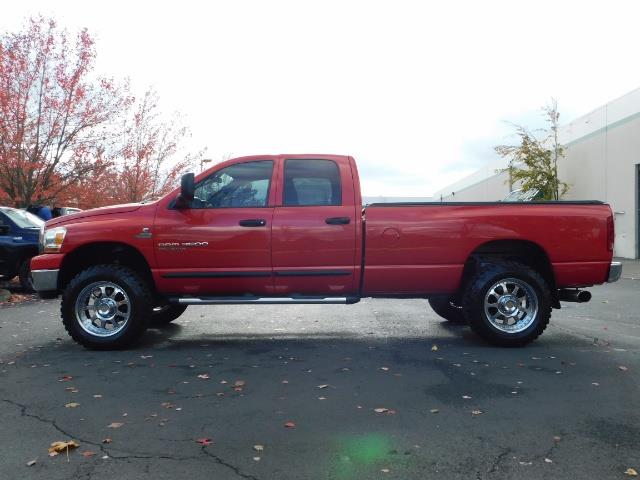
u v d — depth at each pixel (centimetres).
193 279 627
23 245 1145
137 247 625
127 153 2136
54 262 634
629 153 1778
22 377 516
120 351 624
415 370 529
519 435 367
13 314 906
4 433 378
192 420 400
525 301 627
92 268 634
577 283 639
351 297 637
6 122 1695
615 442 354
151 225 625
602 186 1936
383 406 427
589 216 632
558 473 313
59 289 654
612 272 639
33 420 402
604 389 464
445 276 628
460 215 624
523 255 661
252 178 642
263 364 559
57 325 798
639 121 1725
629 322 787
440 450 345
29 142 1753
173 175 2441
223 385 486
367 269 622
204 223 622
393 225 619
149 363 567
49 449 350
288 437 367
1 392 469
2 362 574
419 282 630
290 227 618
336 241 620
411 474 313
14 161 1714
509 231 623
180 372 530
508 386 475
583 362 555
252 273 623
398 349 622
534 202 636
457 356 585
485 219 623
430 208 626
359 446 352
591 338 673
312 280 626
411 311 909
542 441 357
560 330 726
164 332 739
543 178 2139
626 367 534
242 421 397
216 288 632
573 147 2136
